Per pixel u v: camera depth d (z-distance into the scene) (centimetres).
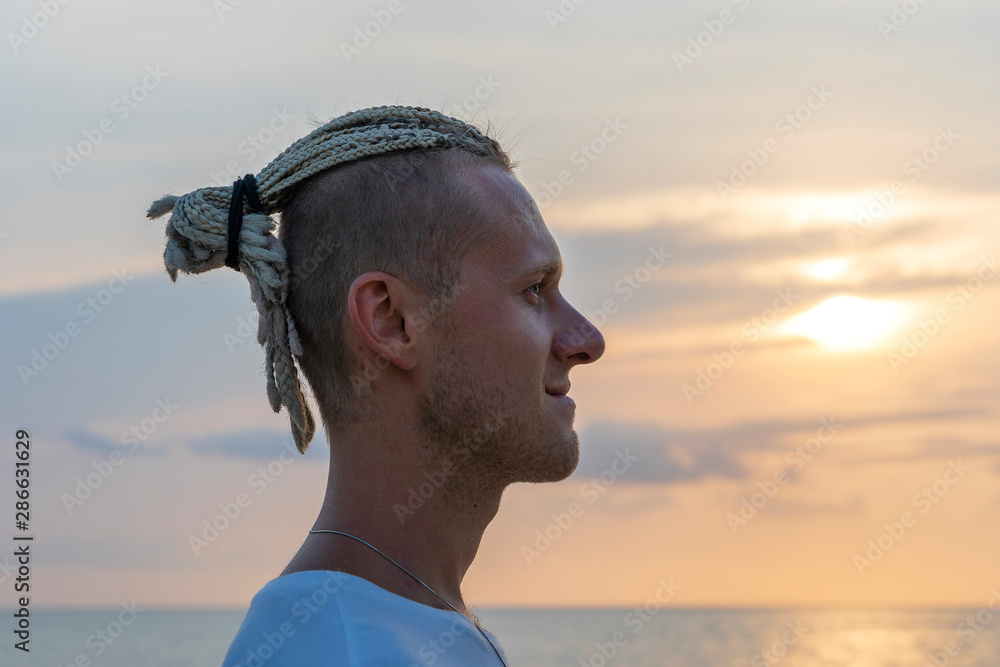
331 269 157
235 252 163
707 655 10644
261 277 158
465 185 156
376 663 131
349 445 154
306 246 161
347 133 166
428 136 161
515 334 152
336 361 156
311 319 159
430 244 153
